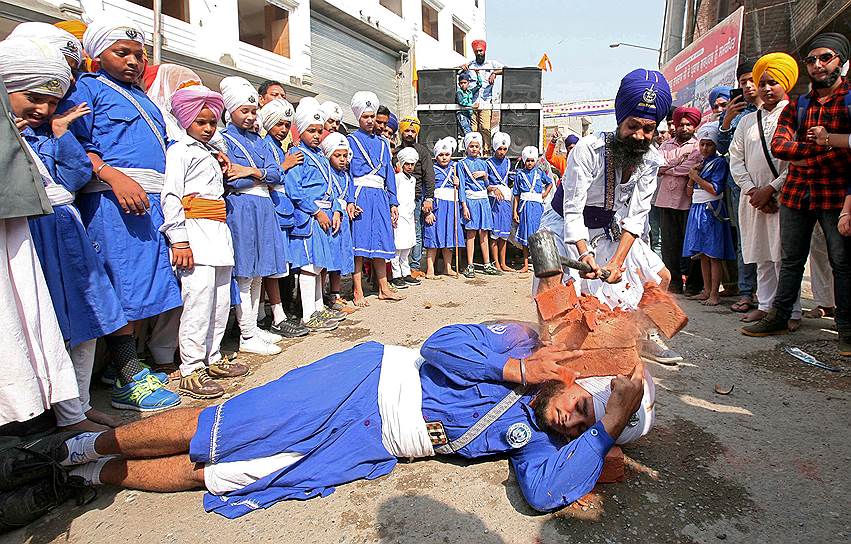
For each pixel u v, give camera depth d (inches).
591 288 124.8
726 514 79.6
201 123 136.1
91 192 120.4
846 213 132.0
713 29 325.1
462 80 398.3
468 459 95.0
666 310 82.4
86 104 115.9
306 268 185.6
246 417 83.4
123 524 81.6
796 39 391.2
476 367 83.5
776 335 159.0
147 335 157.9
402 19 556.7
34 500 80.4
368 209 220.8
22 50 96.0
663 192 226.1
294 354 159.8
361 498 85.4
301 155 182.9
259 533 78.3
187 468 87.2
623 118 107.7
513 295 239.1
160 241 129.1
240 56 381.7
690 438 102.0
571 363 83.6
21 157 75.5
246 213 156.2
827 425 105.1
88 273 109.7
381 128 234.5
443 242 286.0
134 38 124.9
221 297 141.8
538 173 318.0
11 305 75.1
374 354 95.0
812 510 79.7
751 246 170.4
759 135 163.5
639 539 74.8
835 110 136.6
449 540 75.2
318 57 459.5
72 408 105.0
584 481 76.8
